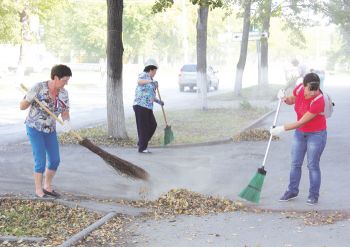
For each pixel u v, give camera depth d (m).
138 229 6.03
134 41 57.34
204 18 21.19
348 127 16.16
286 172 9.61
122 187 8.34
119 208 6.81
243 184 8.70
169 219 6.45
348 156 11.15
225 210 6.89
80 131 14.15
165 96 31.33
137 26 55.47
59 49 68.88
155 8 11.97
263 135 13.86
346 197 7.68
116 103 12.84
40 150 7.07
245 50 27.62
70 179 8.78
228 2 27.69
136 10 55.22
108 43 12.71
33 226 5.98
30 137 7.05
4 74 47.12
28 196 7.28
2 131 15.33
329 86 41.91
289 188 7.55
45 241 5.48
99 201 7.21
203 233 5.89
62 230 5.89
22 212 6.49
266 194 7.95
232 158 11.05
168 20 59.84
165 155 11.32
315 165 7.32
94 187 8.27
